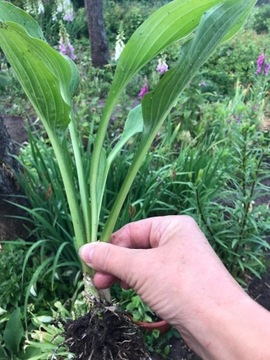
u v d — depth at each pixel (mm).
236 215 475
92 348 253
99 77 1091
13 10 274
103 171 279
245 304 202
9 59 217
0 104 875
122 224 423
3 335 385
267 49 1310
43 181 460
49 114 237
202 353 221
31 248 395
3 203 423
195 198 463
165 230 253
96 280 260
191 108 783
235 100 785
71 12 1160
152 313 409
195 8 212
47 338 340
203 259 224
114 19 1729
